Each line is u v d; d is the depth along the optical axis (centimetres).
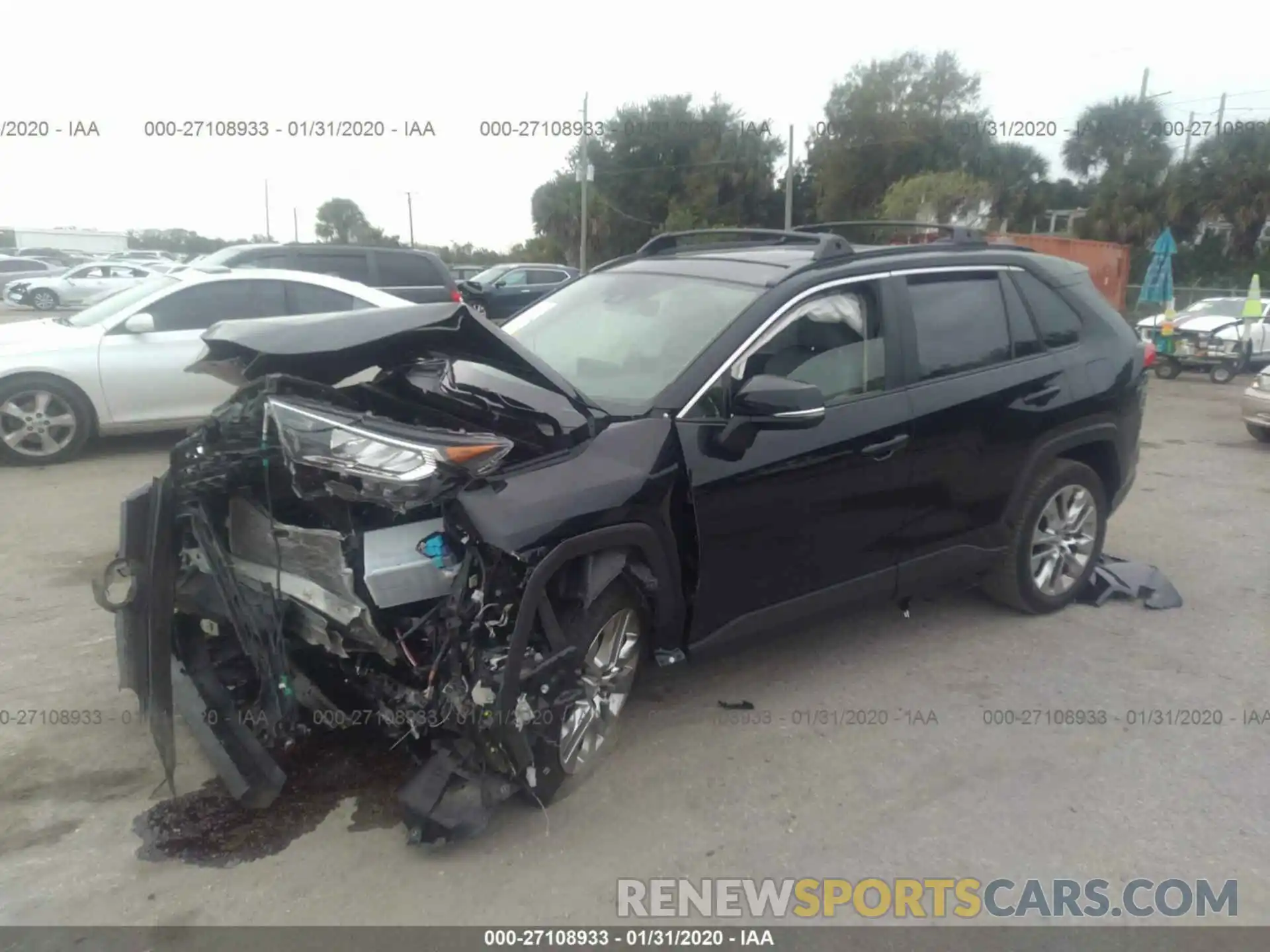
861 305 435
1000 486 485
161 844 326
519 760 323
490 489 316
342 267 1157
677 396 378
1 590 535
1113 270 2547
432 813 319
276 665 341
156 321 852
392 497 294
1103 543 568
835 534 420
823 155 4294
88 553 597
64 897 301
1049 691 450
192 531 354
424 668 321
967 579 500
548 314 477
